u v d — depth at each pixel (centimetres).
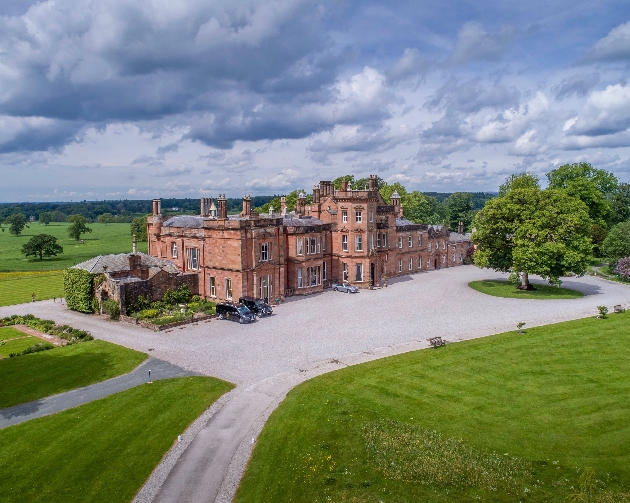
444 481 2275
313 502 2161
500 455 2472
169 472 2428
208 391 3369
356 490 2231
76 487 2306
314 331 4850
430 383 3447
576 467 2359
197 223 6769
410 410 3012
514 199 7188
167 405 3169
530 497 2152
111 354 4184
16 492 2266
